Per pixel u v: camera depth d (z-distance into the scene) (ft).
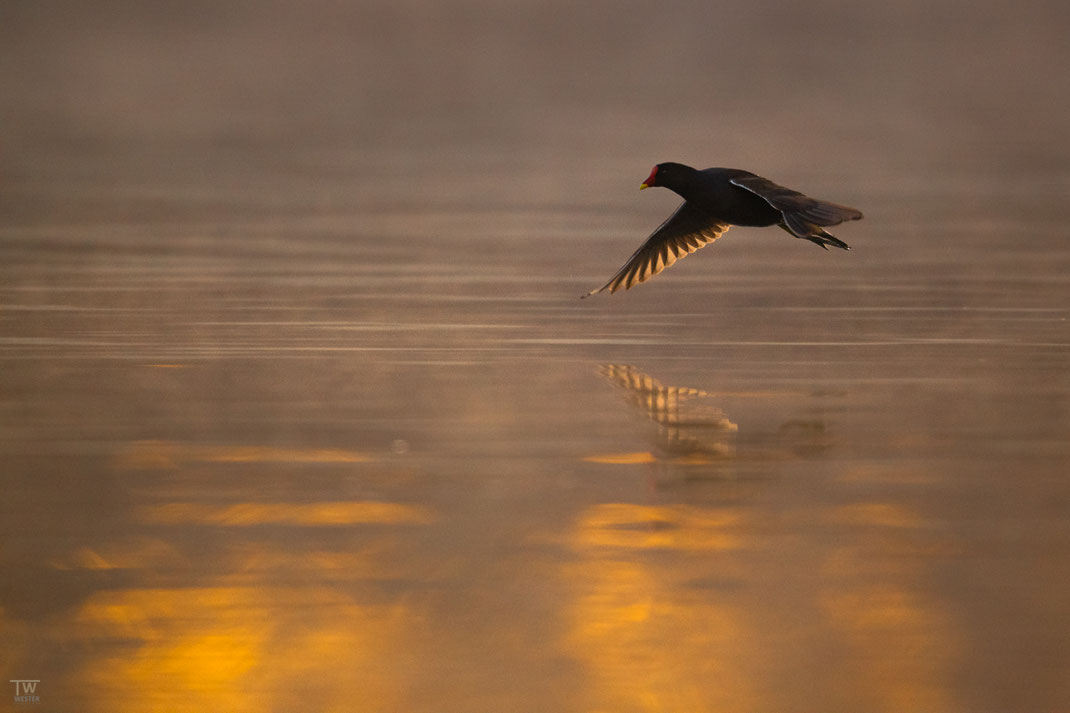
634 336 50.83
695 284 60.90
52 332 50.39
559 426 39.34
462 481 34.81
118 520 32.12
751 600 28.14
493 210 86.02
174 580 29.01
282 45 262.67
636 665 25.71
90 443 37.45
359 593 28.53
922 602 28.02
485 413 40.63
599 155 117.50
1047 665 25.55
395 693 24.82
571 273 63.87
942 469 35.40
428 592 28.58
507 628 27.12
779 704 24.41
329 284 60.49
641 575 29.32
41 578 29.09
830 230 76.48
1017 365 45.85
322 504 33.24
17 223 77.56
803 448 37.22
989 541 30.83
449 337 50.42
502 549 30.71
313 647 26.37
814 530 31.58
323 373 45.11
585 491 34.14
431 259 67.51
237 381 43.93
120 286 59.31
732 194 37.50
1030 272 62.95
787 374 44.98
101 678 25.34
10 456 36.29
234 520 32.19
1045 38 268.41
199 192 92.84
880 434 38.34
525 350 48.62
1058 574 29.14
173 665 25.75
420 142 127.95
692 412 40.68
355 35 282.77
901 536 31.19
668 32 289.53
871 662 25.79
